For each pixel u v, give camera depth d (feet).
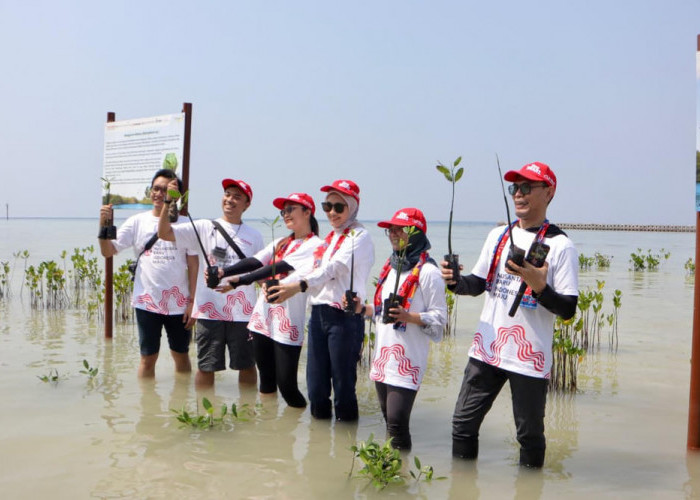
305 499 12.09
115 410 17.48
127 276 31.53
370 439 13.43
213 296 19.42
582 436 16.16
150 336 20.49
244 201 19.79
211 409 16.34
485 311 13.62
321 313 16.56
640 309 37.70
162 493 12.24
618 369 23.30
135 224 20.93
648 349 26.76
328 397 17.01
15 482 12.65
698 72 14.23
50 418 16.69
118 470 13.34
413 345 14.52
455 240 165.89
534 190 12.99
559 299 12.14
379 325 15.05
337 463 13.99
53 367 22.11
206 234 19.54
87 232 173.78
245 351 19.75
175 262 20.42
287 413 17.66
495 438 15.96
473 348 13.67
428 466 13.51
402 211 15.02
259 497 12.16
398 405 14.57
